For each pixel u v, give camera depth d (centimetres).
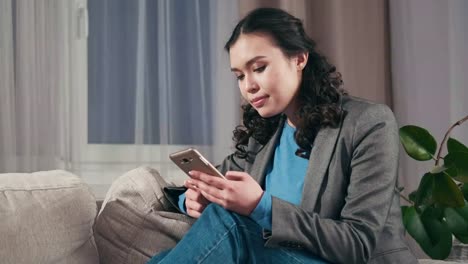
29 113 247
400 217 147
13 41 249
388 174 140
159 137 259
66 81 252
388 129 144
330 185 144
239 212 136
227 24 266
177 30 263
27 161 246
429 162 274
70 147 251
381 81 279
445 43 275
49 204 153
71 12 253
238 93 267
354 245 133
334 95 154
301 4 270
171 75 261
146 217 157
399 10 276
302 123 152
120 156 260
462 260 208
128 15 260
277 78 149
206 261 129
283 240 133
